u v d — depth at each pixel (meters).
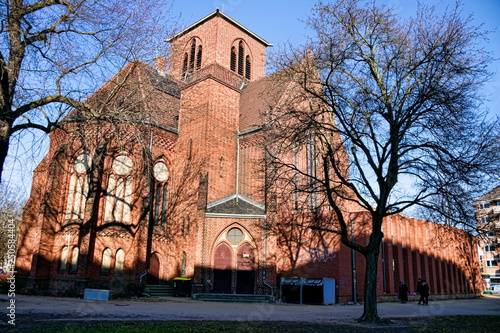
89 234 28.06
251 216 30.31
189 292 29.64
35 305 19.77
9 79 14.57
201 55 44.72
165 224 33.47
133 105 18.83
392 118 19.34
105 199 30.28
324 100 19.28
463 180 18.25
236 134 37.09
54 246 29.77
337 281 29.50
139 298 27.61
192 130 35.31
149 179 30.75
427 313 23.94
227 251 29.98
